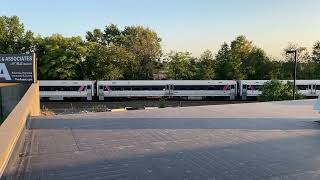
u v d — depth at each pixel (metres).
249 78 72.75
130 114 10.77
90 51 66.38
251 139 7.00
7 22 71.19
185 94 56.56
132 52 72.00
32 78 35.31
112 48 68.12
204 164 5.20
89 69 66.62
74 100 55.94
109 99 56.22
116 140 6.88
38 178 4.57
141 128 8.25
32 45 69.12
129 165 5.14
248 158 5.55
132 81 56.12
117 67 67.25
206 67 69.69
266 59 73.06
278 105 13.67
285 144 6.55
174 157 5.59
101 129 8.12
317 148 6.22
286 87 43.38
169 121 9.34
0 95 35.56
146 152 5.91
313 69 69.31
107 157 5.59
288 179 4.54
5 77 35.50
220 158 5.54
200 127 8.40
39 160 5.41
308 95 54.94
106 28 86.69
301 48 68.12
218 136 7.30
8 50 68.38
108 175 4.69
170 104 52.97
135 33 77.38
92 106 49.50
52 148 6.20
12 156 5.27
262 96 44.44
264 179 4.55
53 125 8.66
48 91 55.22
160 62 74.38
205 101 56.06
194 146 6.36
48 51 64.25
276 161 5.38
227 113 11.09
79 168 5.00
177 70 70.50
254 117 10.15
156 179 4.53
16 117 6.52
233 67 69.38
